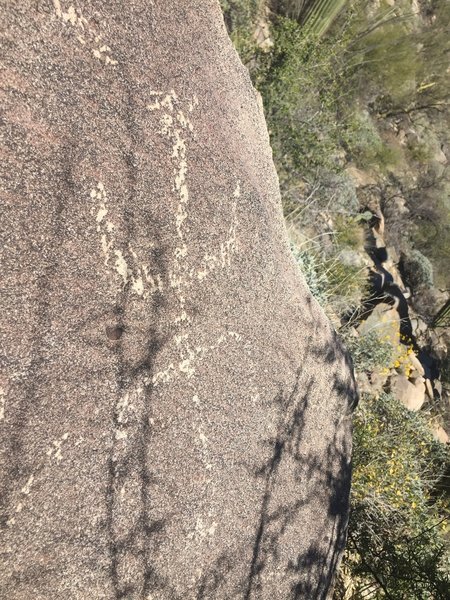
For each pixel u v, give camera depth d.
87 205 1.40
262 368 2.24
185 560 1.83
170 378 1.75
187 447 1.83
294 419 2.47
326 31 7.24
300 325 2.53
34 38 1.24
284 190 5.08
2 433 1.23
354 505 3.77
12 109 1.20
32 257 1.27
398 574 3.57
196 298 1.84
